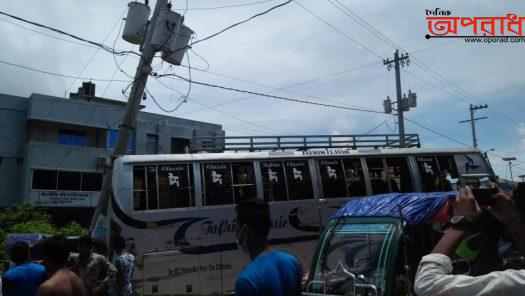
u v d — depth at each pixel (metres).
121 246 7.83
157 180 11.09
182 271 10.70
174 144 36.88
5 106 29.80
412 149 14.09
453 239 2.30
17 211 23.38
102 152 31.42
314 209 12.34
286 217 12.00
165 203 10.98
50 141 30.55
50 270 4.38
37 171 28.89
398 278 5.23
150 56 14.05
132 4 14.64
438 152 14.32
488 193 2.26
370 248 5.54
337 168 12.98
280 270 2.91
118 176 10.88
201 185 11.41
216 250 11.11
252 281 2.79
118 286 7.25
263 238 3.09
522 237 2.18
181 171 11.38
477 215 2.27
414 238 5.72
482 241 2.63
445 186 14.03
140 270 10.36
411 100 28.89
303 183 12.48
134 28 14.52
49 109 29.94
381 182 13.34
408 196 6.08
